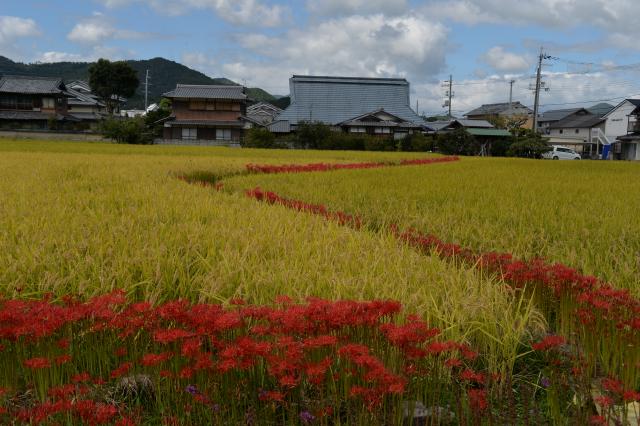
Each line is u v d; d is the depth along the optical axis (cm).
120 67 6412
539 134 5216
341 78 7025
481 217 770
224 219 629
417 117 6812
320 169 1817
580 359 327
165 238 496
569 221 711
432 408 281
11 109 5353
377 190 1092
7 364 286
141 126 4750
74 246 448
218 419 268
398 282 404
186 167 1470
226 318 280
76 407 237
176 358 281
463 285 414
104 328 303
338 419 265
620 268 482
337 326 283
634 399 252
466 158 3412
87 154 2181
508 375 324
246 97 5459
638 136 5094
